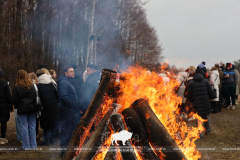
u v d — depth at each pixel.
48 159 4.20
